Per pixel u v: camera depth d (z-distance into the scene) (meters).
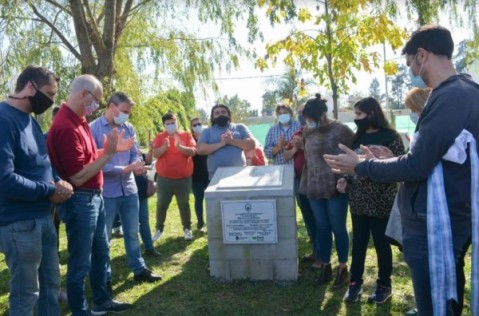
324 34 6.64
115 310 3.99
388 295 4.01
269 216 4.42
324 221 4.39
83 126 3.53
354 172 2.43
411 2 7.27
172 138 6.37
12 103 2.81
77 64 11.55
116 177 4.39
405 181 2.21
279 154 5.98
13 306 2.83
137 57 12.70
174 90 13.32
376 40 6.43
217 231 4.57
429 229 2.11
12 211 2.75
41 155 2.90
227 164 5.55
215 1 10.59
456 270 2.22
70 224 3.44
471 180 2.08
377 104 3.78
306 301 4.08
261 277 4.55
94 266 3.87
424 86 2.51
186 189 6.45
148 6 11.96
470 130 2.08
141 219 5.62
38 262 2.89
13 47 9.58
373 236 3.94
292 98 7.75
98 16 12.01
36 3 10.59
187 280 4.71
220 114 5.67
